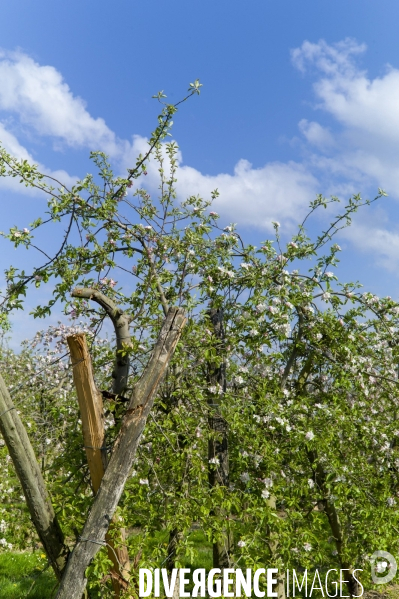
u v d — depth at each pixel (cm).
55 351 801
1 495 634
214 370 486
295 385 574
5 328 474
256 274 520
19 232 461
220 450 476
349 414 528
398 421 574
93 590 404
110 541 362
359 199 556
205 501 404
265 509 426
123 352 413
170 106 474
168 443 436
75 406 514
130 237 502
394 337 572
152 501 424
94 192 479
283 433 482
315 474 516
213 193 531
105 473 350
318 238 568
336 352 546
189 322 457
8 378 763
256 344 493
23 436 354
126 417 357
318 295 553
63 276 470
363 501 508
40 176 461
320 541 468
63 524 383
